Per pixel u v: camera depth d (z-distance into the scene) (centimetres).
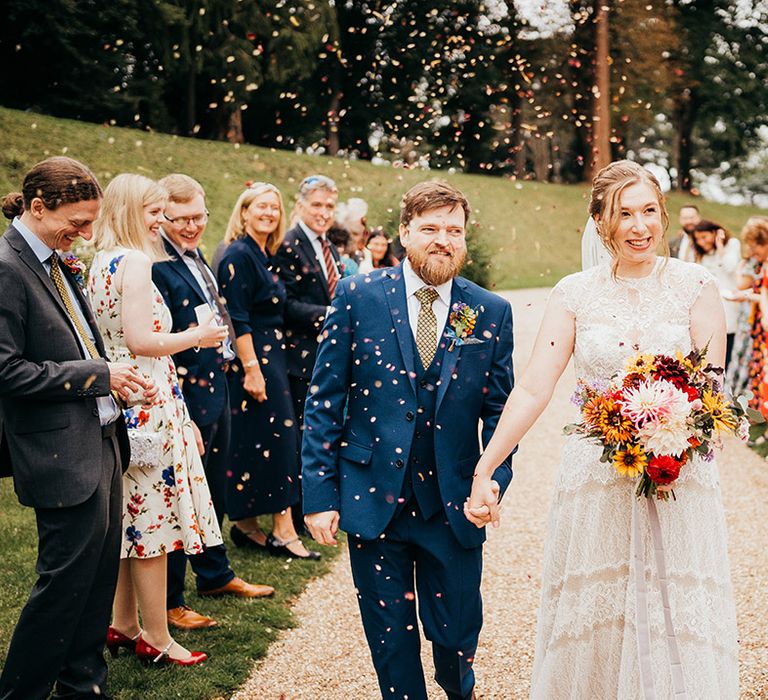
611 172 259
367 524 268
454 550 272
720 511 255
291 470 486
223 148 2373
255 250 477
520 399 259
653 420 234
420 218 270
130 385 279
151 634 347
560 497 265
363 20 2847
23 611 278
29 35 2164
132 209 335
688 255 855
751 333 727
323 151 3173
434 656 280
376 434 273
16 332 266
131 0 2230
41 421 273
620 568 253
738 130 3866
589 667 254
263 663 354
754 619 392
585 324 261
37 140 1792
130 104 2431
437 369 273
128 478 339
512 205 2828
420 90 2662
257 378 471
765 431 698
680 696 235
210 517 356
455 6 2477
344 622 398
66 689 295
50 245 277
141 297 325
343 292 281
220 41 2536
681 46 3275
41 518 278
